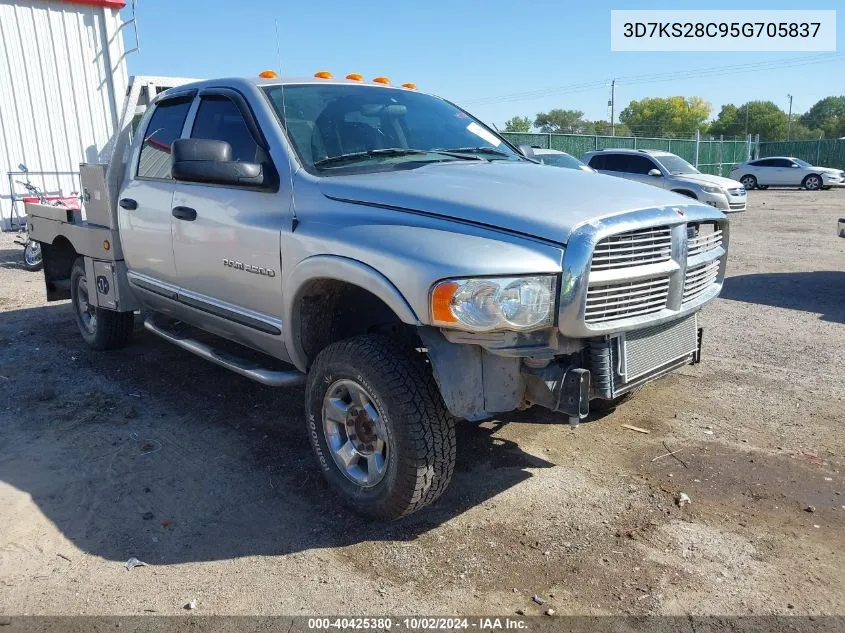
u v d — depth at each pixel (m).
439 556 3.12
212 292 4.27
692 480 3.77
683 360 3.69
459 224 3.06
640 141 32.09
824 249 12.39
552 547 3.17
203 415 4.72
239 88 4.18
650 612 2.74
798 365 5.64
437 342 3.03
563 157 15.51
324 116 4.05
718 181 17.11
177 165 3.62
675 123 89.44
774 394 5.00
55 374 5.56
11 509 3.54
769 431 4.38
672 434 4.35
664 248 3.29
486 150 4.49
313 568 3.05
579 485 3.72
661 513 3.44
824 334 6.60
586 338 3.13
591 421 4.55
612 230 2.95
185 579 2.98
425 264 2.90
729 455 4.06
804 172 31.58
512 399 3.14
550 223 2.95
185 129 4.52
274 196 3.72
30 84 13.45
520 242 2.92
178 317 4.92
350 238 3.22
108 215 5.31
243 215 3.86
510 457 4.05
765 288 8.81
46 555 3.16
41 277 9.80
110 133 14.60
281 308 3.70
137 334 6.67
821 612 2.74
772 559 3.07
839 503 3.53
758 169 32.62
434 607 2.79
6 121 13.28
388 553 3.15
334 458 3.52
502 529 3.32
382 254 3.06
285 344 3.77
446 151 4.27
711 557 3.09
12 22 13.06
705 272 3.74
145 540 3.28
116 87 14.50
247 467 3.98
